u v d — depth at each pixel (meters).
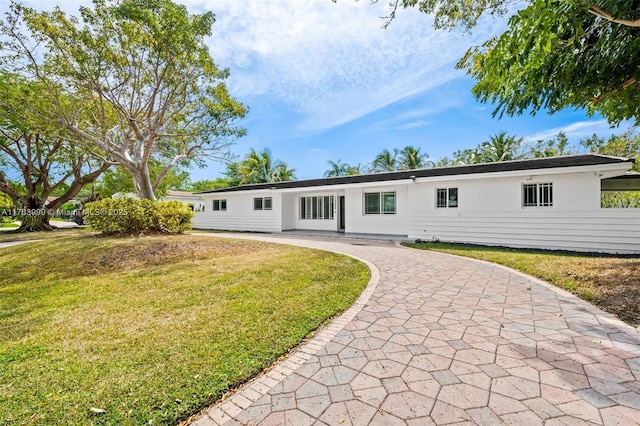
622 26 4.42
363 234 14.77
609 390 2.34
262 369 2.71
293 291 4.96
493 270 6.59
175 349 3.04
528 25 3.87
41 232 18.38
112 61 9.81
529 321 3.71
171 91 10.94
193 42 9.95
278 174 32.75
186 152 14.22
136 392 2.37
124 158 11.47
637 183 11.20
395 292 4.96
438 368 2.68
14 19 8.59
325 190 15.47
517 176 9.95
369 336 3.34
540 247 9.73
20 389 2.44
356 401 2.25
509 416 2.07
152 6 9.15
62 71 9.30
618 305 4.13
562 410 2.12
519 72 5.23
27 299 4.92
